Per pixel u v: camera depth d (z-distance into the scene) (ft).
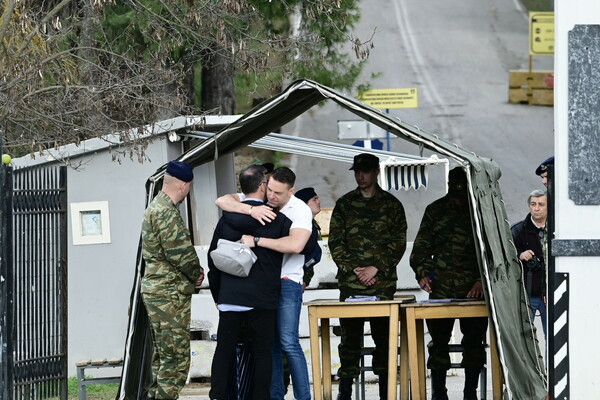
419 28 394.11
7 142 93.50
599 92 61.72
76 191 106.83
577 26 61.62
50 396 79.10
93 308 106.52
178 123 103.24
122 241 106.32
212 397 71.56
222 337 71.92
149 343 77.30
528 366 74.79
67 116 94.58
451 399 87.25
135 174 105.81
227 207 72.95
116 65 96.12
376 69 338.13
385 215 80.64
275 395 75.41
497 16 420.36
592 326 62.18
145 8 98.94
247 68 97.71
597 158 61.77
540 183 222.69
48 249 78.89
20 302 78.02
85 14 100.94
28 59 93.97
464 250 78.74
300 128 281.33
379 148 171.63
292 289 73.82
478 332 78.89
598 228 61.87
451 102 307.58
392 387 73.67
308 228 72.79
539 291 87.25
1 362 69.05
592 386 62.18
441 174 231.50
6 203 69.15
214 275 74.28
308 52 103.76
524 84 315.78
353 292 80.33
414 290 102.17
